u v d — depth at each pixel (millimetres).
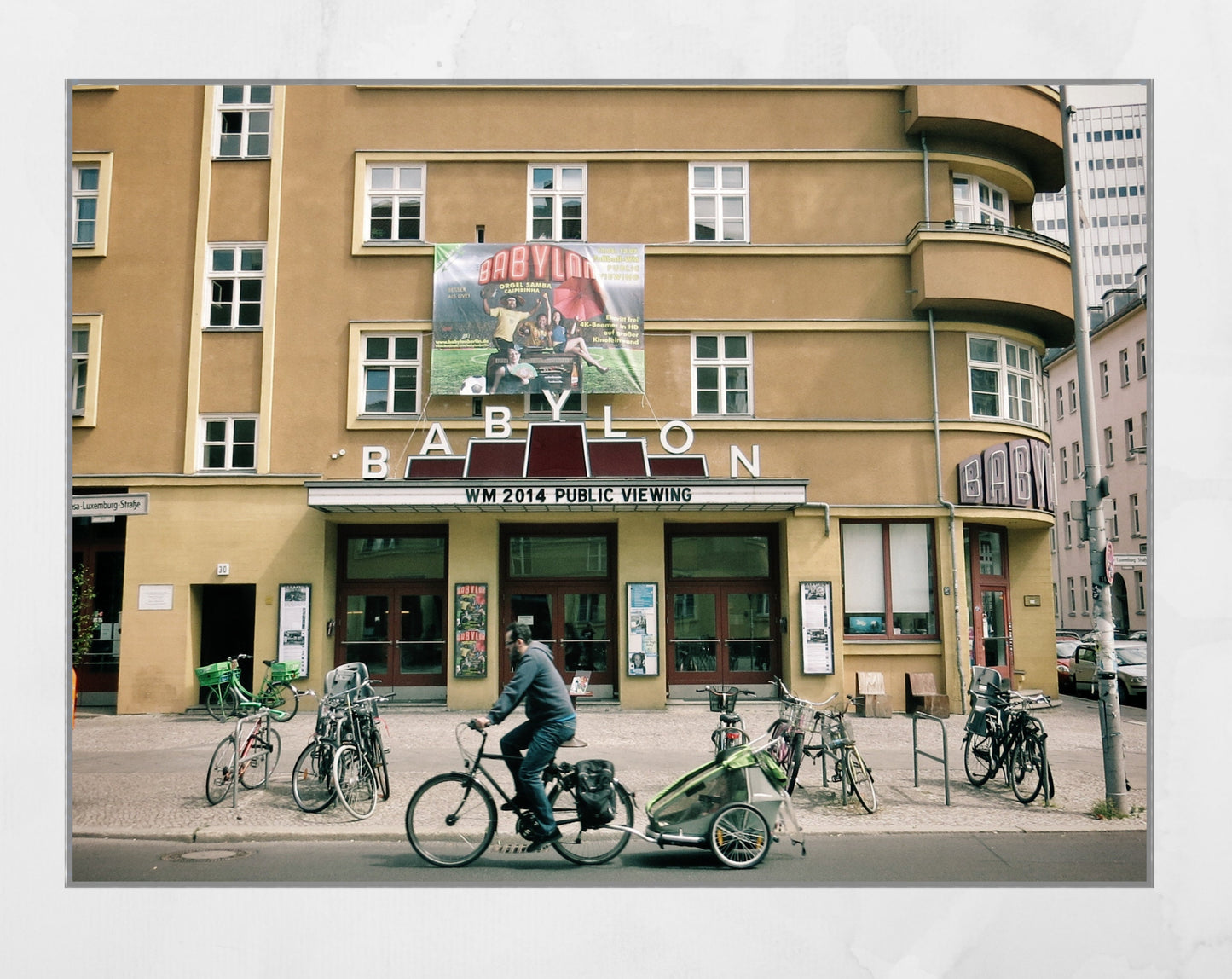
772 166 17266
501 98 17297
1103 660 8945
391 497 15164
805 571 16266
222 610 16734
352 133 17188
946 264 16375
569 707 7012
